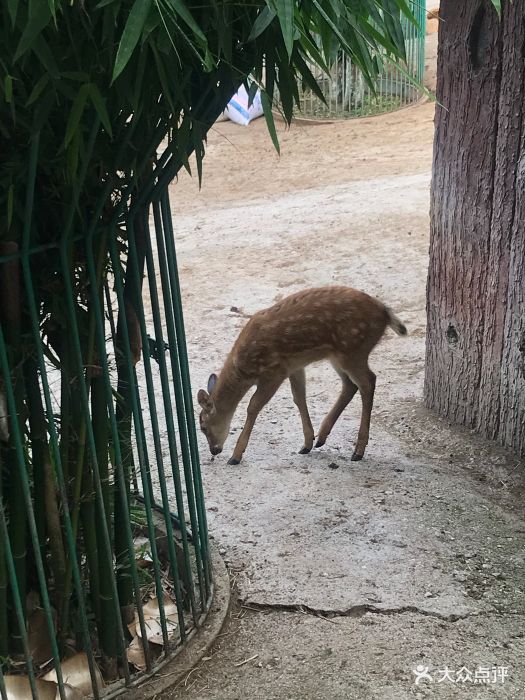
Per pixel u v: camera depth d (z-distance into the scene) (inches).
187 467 69.4
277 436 112.0
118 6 41.5
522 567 80.9
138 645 68.9
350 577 79.2
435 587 77.6
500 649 69.8
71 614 67.6
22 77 47.0
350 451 106.3
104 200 54.8
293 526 88.0
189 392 70.9
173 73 49.5
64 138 49.1
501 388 103.1
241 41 53.5
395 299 156.3
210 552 82.1
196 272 176.6
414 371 129.2
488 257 101.1
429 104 339.6
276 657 69.4
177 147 53.5
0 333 51.8
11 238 53.3
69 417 60.4
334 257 179.0
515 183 95.1
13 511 59.9
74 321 55.5
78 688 63.1
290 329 102.2
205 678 67.0
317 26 52.0
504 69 94.0
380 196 221.6
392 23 49.1
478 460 102.5
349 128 320.8
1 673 56.1
